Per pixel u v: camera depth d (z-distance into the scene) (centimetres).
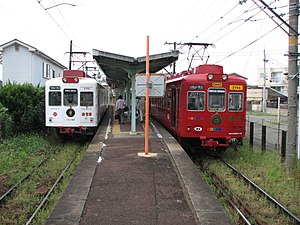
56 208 641
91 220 589
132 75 1577
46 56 2912
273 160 1194
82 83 1625
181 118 1288
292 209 767
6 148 1291
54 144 1619
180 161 1023
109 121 2189
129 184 794
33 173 1040
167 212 630
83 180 821
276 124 2730
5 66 2705
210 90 1280
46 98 1620
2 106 1547
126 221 586
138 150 1181
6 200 797
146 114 1110
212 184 985
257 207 784
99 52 1416
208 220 596
